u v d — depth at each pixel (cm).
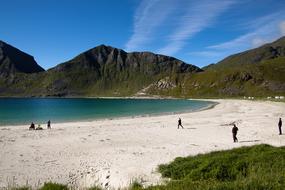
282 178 1129
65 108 13100
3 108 13038
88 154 2816
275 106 11481
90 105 16250
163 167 2100
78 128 5153
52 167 2339
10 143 3494
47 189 1505
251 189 1018
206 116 7488
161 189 1157
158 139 3788
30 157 2705
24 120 7394
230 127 4962
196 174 1705
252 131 4412
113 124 5866
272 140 3556
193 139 3756
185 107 12862
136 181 1723
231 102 16775
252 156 1891
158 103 18238
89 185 1872
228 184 1068
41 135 4234
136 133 4384
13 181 1958
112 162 2430
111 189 1602
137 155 2670
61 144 3428
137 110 11156
